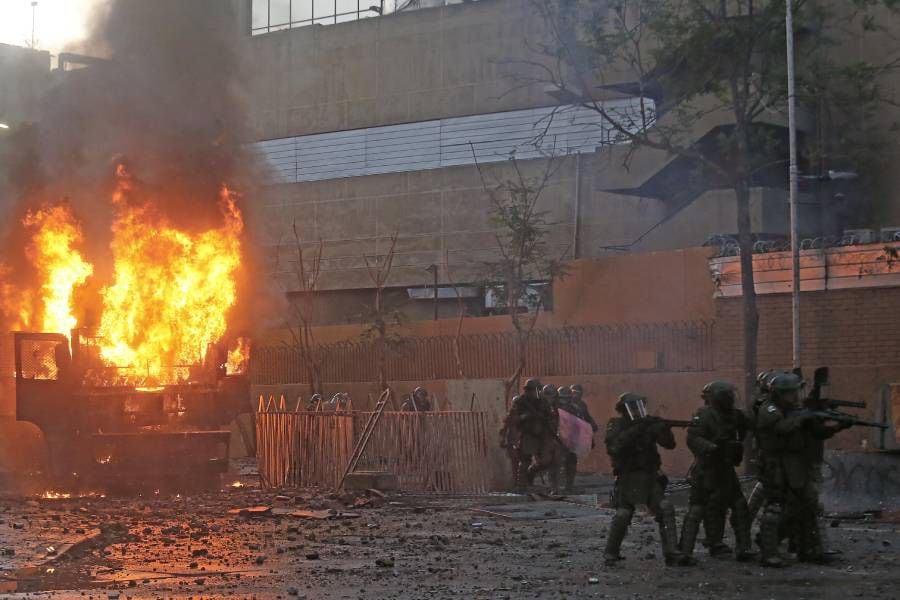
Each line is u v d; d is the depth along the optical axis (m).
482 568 11.62
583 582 10.65
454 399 23.91
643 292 29.98
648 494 11.53
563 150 46.94
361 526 15.61
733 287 26.91
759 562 11.45
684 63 28.42
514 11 49.66
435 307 46.19
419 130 51.97
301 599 9.85
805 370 25.22
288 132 54.69
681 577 10.83
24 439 26.33
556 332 31.06
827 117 33.00
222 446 21.47
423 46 52.00
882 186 35.94
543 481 22.81
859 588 10.09
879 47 33.97
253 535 14.50
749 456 21.73
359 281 52.16
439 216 50.66
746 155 24.94
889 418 17.09
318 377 37.88
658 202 42.34
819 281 25.19
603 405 29.41
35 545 13.16
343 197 52.78
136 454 20.89
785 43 25.77
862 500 17.09
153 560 12.25
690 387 27.44
